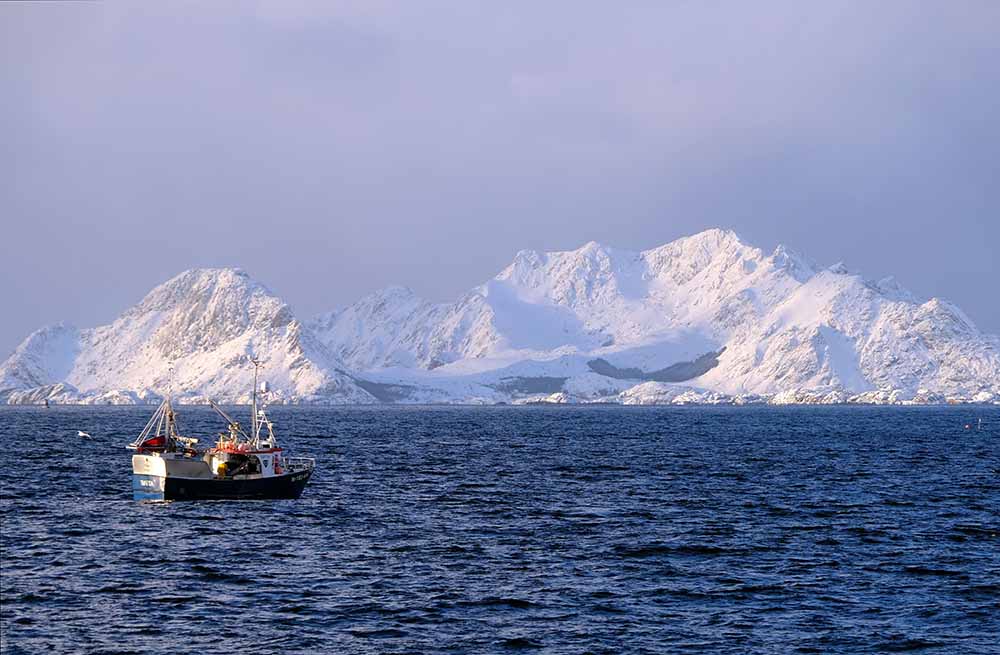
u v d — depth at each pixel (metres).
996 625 145.38
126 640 135.75
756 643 137.25
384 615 147.50
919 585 167.12
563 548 195.62
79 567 174.62
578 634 140.25
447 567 177.62
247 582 165.38
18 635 137.25
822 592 162.25
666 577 171.75
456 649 134.00
